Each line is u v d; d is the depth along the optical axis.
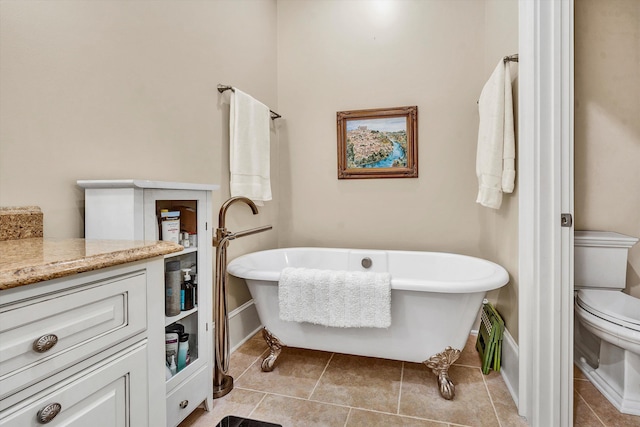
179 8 1.74
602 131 1.91
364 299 1.61
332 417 1.45
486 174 1.82
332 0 2.70
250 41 2.41
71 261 0.63
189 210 1.43
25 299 0.56
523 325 1.46
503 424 1.41
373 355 1.73
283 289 1.71
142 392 0.80
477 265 2.03
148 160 1.54
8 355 0.53
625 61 1.88
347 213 2.69
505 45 1.87
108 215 1.17
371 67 2.62
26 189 1.06
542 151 1.33
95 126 1.29
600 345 1.77
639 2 1.86
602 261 1.79
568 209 1.33
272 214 2.73
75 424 0.64
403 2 2.56
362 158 2.63
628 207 1.90
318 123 2.74
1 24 1.00
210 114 1.98
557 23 1.31
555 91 1.31
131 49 1.45
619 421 1.44
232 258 2.18
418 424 1.41
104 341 0.70
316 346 1.80
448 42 2.46
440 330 1.62
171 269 1.30
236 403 1.56
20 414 0.55
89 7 1.27
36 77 1.09
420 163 2.53
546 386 1.35
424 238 2.53
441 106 2.48
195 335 1.44
